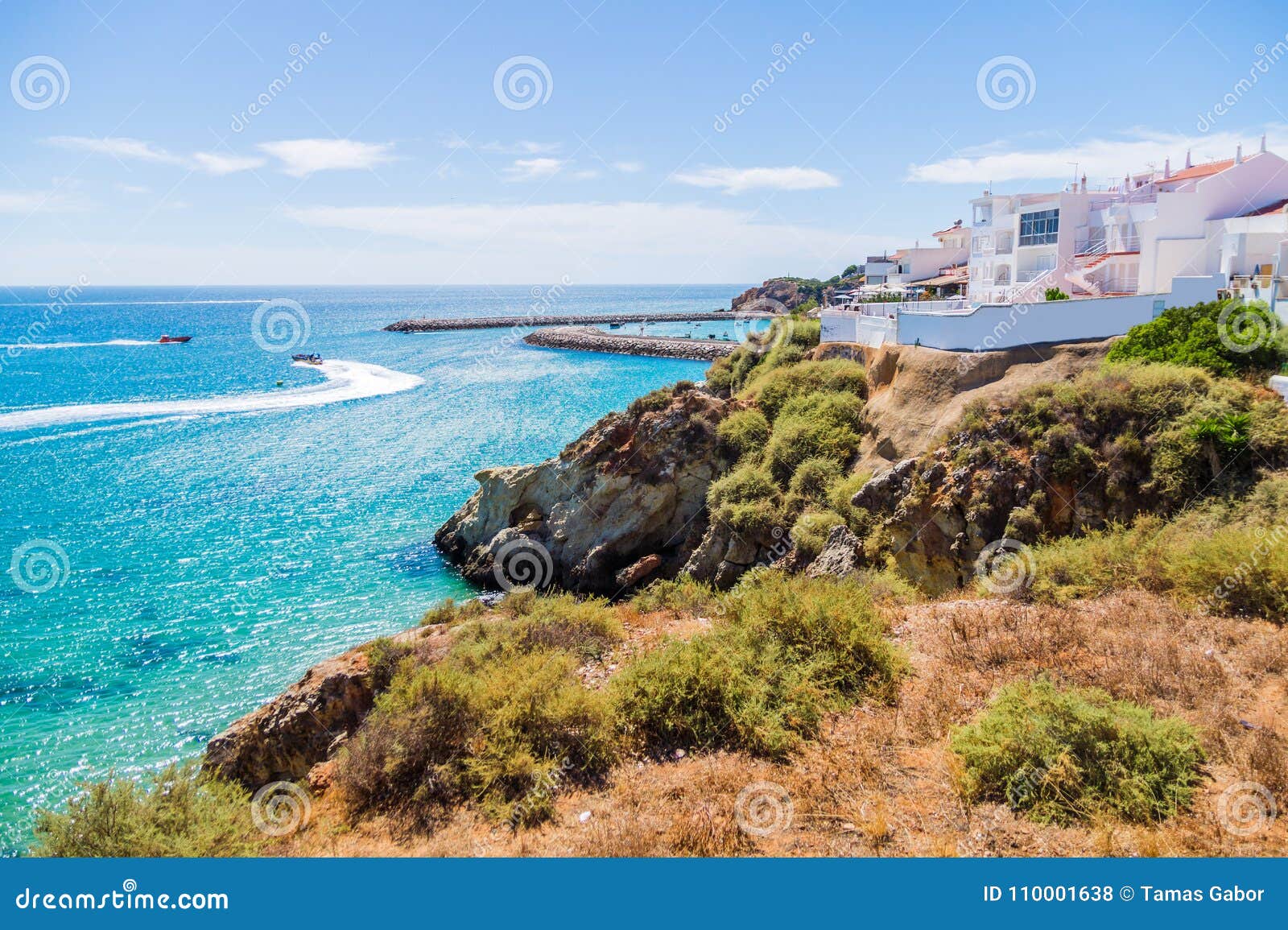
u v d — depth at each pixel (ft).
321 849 30.07
